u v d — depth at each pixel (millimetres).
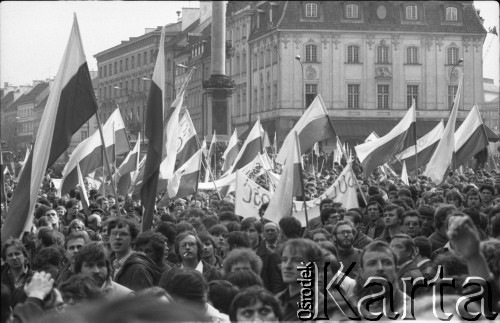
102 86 113250
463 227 6332
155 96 16594
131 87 108625
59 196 30172
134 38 109500
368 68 112125
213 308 8578
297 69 110688
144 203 15953
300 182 17969
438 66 112812
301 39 111000
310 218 20891
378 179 44375
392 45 112500
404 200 19188
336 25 111188
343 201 21531
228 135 65875
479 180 32219
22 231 14164
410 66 112688
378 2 112375
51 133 14953
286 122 110375
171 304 3705
